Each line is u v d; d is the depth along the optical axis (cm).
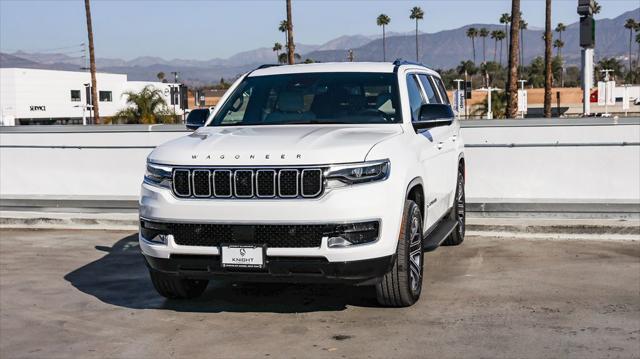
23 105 7219
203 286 654
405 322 565
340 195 524
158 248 557
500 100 5850
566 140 997
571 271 724
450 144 781
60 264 812
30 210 1115
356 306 612
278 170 532
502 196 1018
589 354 487
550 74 4128
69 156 1169
